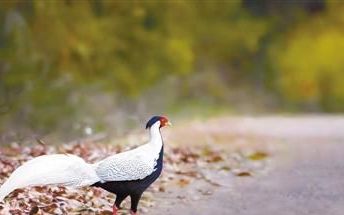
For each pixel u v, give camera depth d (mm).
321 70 50562
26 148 17391
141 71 35500
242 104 46062
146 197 13422
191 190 14234
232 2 46719
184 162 17438
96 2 34062
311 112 49875
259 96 47969
